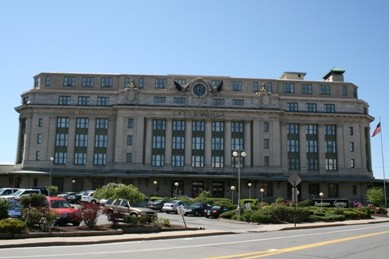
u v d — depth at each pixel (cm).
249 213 4009
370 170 8875
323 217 4350
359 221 4456
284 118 8562
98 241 2103
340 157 8575
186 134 8175
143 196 2977
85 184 8050
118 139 8050
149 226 2755
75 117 8300
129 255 1612
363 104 8938
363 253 1748
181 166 8081
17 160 8375
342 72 9356
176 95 8306
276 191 8106
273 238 2467
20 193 4331
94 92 8394
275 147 8225
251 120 8331
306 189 8338
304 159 8469
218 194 8062
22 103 8631
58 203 2884
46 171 8000
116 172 7881
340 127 8694
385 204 7388
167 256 1595
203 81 8375
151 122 8188
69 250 1769
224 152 8181
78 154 8188
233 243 2141
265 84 8838
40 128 8206
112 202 3531
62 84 8612
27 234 2173
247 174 8056
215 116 8250
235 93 8419
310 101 8750
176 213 5097
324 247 1964
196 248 1886
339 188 8438
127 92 8250
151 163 8044
